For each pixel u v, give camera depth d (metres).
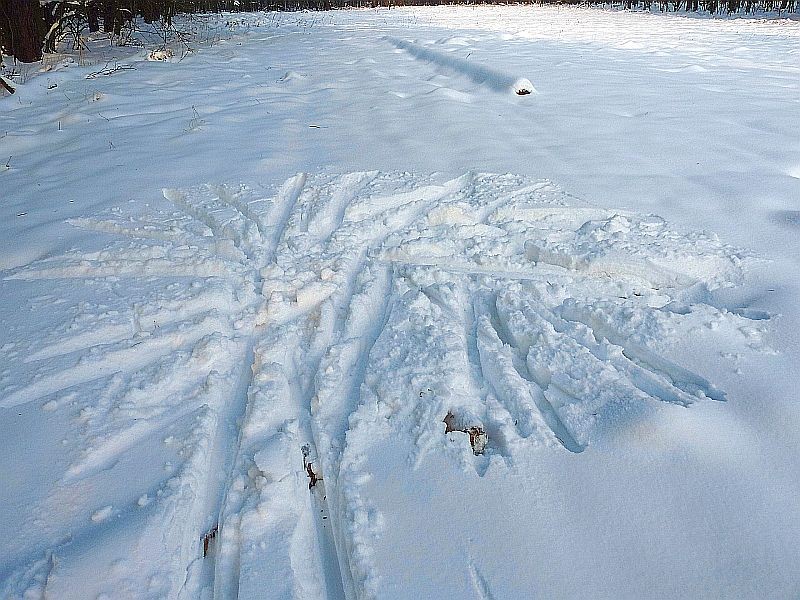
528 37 13.44
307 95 7.53
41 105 7.42
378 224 3.51
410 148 4.91
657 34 13.61
